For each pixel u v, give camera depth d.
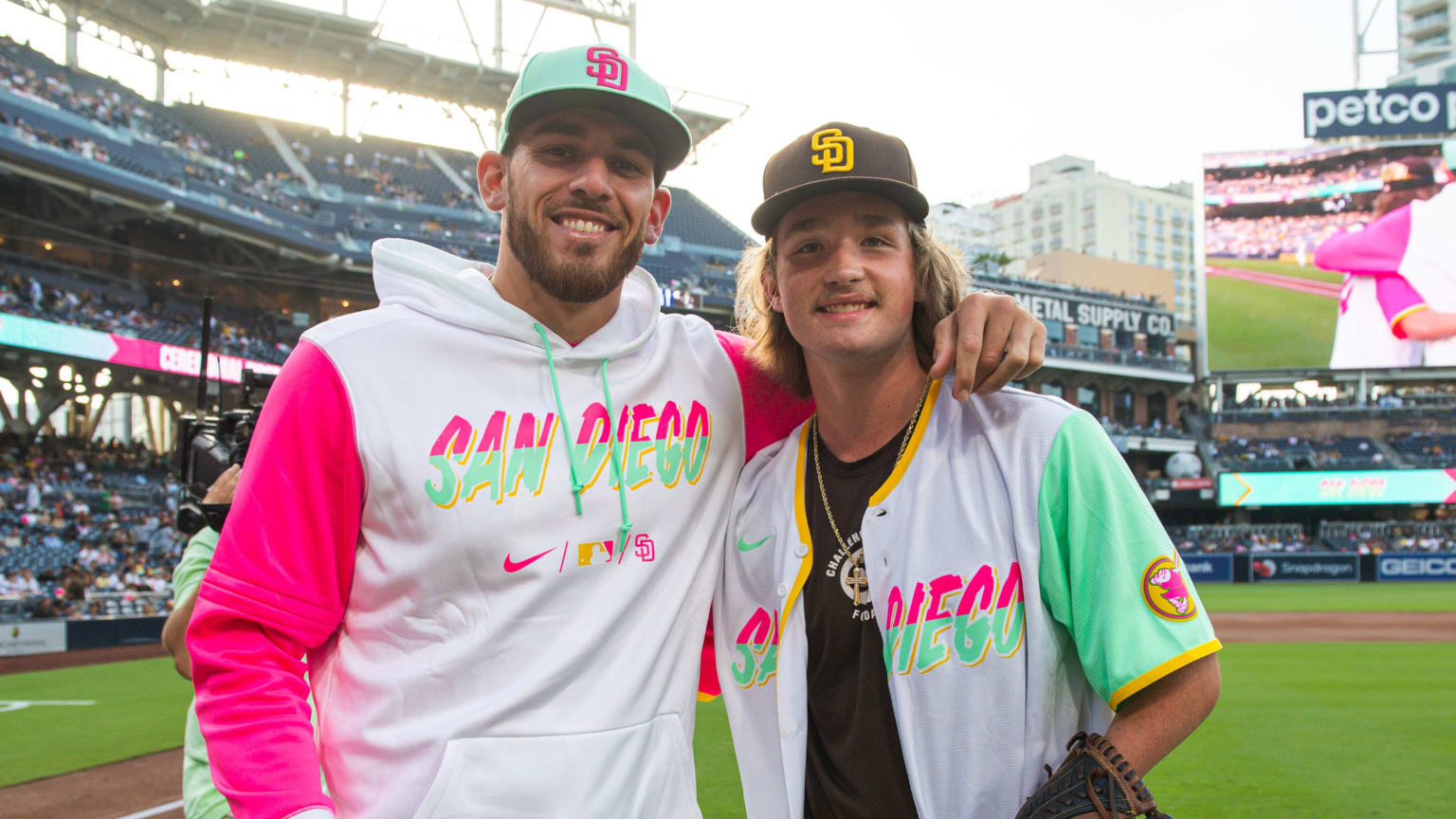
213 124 30.19
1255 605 21.36
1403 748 6.91
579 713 1.76
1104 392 43.09
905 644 1.84
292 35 28.44
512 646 1.75
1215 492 35.50
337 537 1.74
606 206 1.87
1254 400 40.62
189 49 28.83
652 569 1.92
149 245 25.50
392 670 1.74
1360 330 35.47
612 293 1.98
